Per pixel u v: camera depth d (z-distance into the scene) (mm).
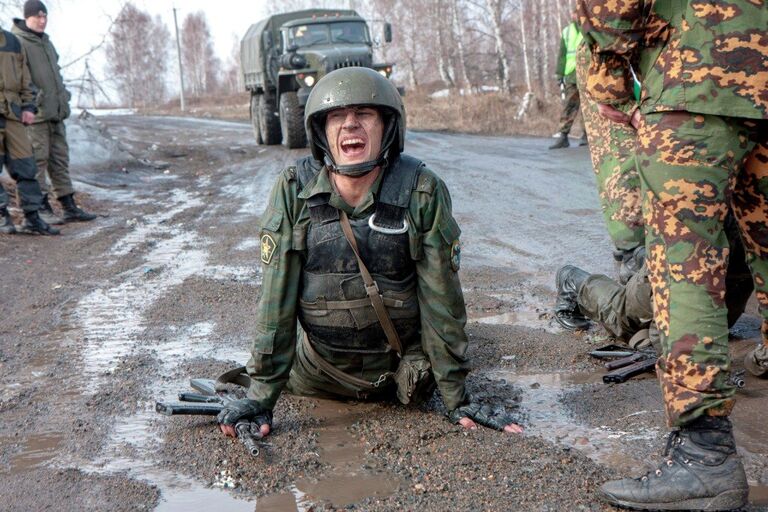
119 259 6926
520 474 2824
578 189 9180
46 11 8648
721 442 2467
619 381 3654
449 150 14266
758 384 3535
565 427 3238
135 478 2934
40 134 8672
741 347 3971
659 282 2580
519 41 35750
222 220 8727
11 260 7000
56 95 8758
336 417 3400
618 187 4492
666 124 2562
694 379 2463
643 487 2520
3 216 8281
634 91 2793
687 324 2482
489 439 3100
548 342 4273
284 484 2852
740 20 2486
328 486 2822
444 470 2885
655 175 2566
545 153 13055
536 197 8812
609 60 2746
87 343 4621
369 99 2971
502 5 28828
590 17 2686
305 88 15391
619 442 3070
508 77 27391
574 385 3695
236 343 4516
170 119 31859
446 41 34000
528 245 6625
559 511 2582
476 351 4188
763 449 2934
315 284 3178
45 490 2875
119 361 4273
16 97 7930
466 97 25219
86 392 3842
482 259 6242
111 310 5309
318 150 3143
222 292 5586
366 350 3318
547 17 32719
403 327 3248
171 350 4434
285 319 3195
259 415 3262
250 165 14227
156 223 8797
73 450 3197
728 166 2539
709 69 2492
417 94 32312
